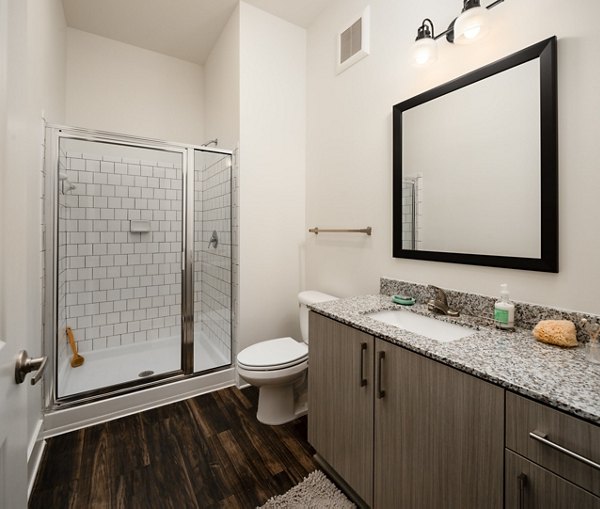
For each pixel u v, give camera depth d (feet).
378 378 3.81
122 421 6.32
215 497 4.49
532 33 3.91
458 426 2.95
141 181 9.32
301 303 7.32
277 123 8.13
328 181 7.67
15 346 2.28
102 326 8.98
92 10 8.04
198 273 9.29
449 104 4.88
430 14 5.17
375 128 6.30
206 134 10.36
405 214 5.63
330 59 7.56
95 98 9.05
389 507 3.72
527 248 4.01
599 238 3.41
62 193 7.47
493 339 3.57
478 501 2.80
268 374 5.78
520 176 4.06
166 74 10.09
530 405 2.43
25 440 2.50
